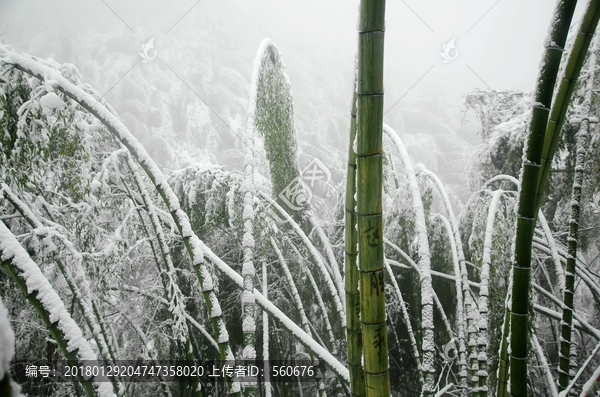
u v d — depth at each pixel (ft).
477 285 13.65
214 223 14.15
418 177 15.33
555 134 5.67
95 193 9.71
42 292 5.21
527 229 5.01
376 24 3.88
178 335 10.48
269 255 15.29
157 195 14.07
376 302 4.44
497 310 10.82
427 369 9.20
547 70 4.72
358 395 6.22
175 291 10.45
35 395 12.17
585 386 6.93
